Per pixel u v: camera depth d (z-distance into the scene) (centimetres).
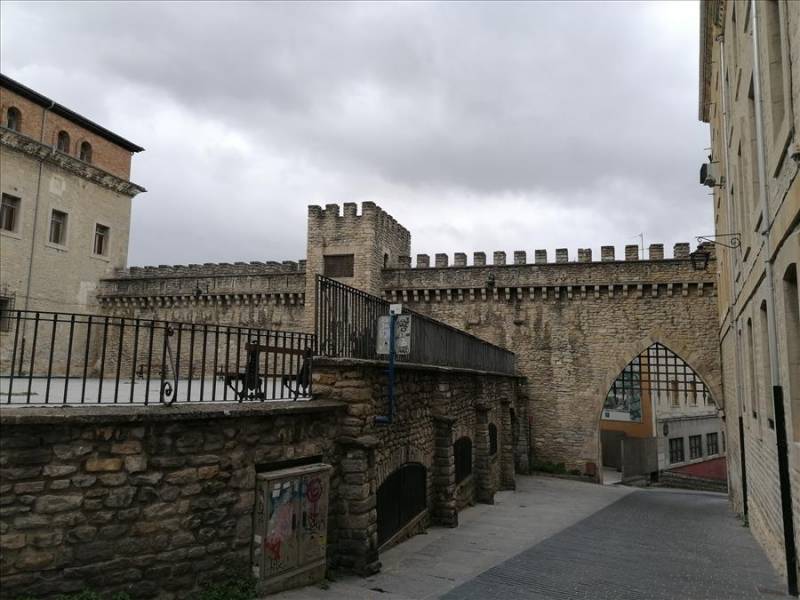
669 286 2789
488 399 1977
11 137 2998
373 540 861
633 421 3847
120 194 3803
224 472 660
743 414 1509
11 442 507
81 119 3431
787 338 745
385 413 980
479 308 3133
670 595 788
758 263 959
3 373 2900
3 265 3000
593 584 838
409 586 791
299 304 3262
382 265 3269
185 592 613
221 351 3259
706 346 2712
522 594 773
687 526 1563
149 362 626
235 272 3475
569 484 2656
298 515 739
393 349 948
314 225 3238
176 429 618
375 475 899
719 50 1606
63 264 3359
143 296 3550
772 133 752
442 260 3228
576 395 2925
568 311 2992
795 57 599
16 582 502
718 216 2045
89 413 545
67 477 537
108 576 556
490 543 1138
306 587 746
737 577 905
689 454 4197
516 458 2841
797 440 745
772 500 985
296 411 750
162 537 598
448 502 1292
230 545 662
